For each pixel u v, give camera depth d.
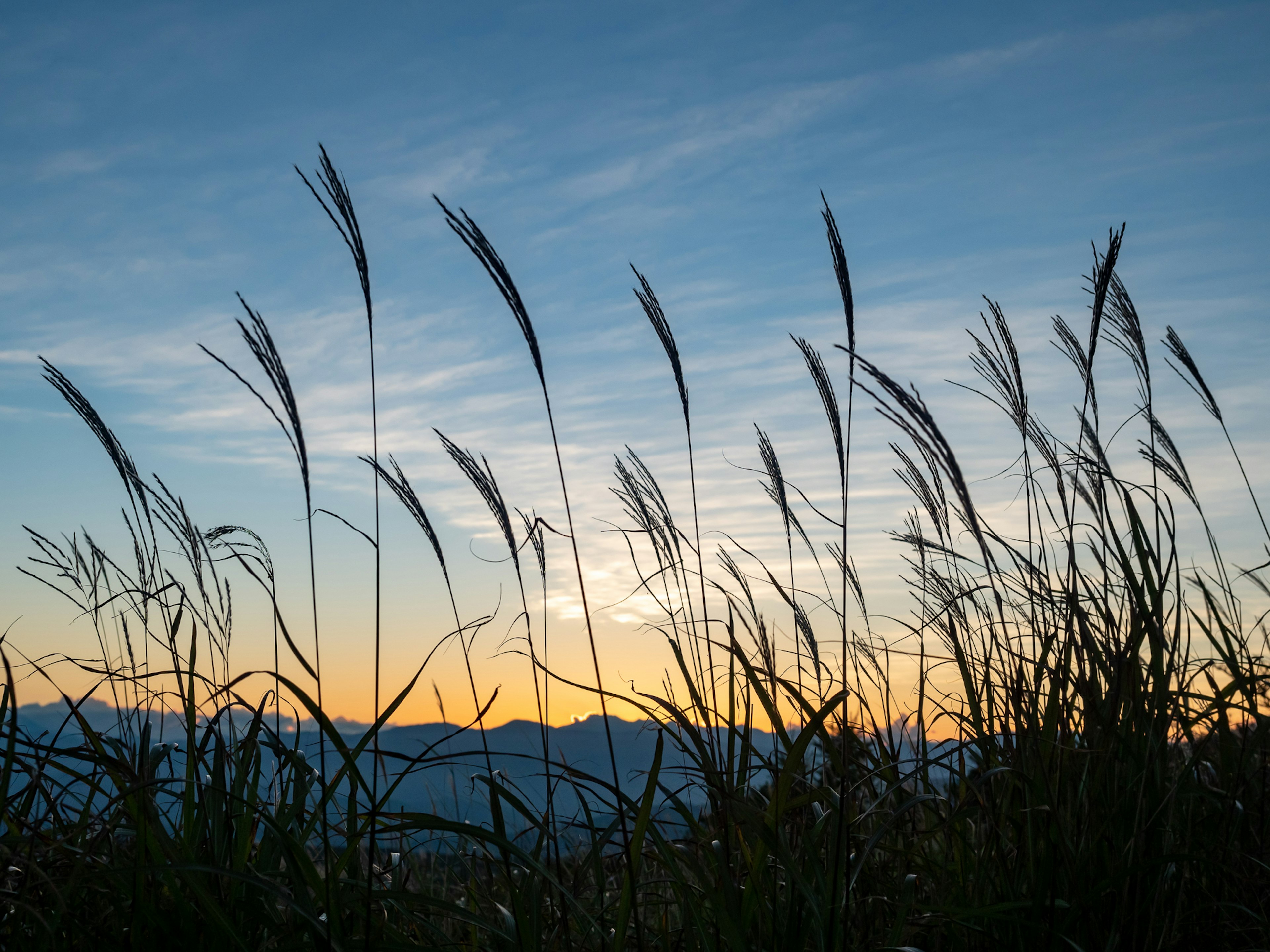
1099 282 2.43
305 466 2.17
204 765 2.03
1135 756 2.22
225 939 1.85
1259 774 2.48
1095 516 2.54
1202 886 2.33
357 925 2.05
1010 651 2.58
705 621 2.62
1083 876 2.14
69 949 1.96
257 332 2.10
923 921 2.22
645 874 2.71
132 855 2.10
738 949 1.87
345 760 1.73
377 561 2.16
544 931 2.28
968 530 2.67
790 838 2.38
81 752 1.88
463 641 2.42
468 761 1.95
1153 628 2.40
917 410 1.62
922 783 2.52
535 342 2.17
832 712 2.22
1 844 1.80
